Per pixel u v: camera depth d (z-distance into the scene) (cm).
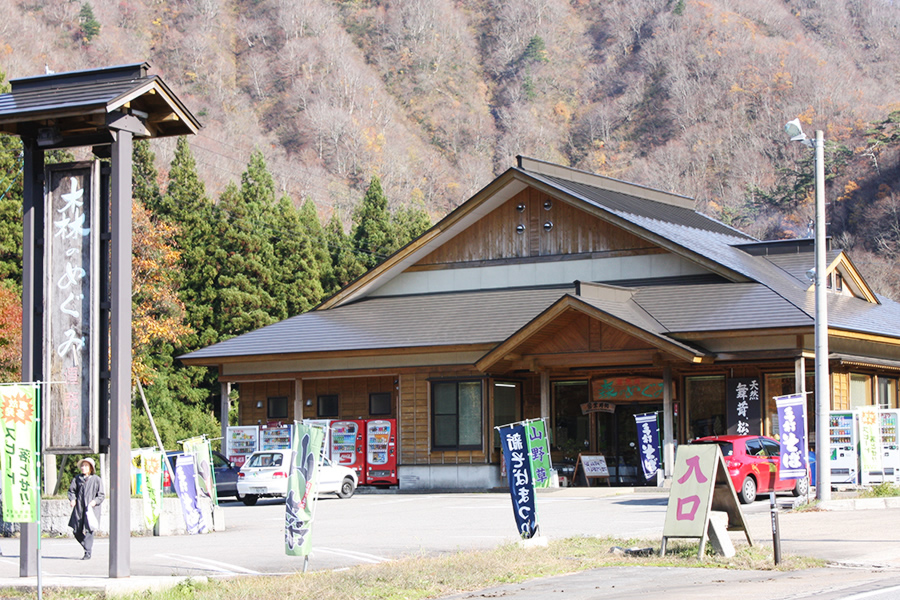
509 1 16988
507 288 3538
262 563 1570
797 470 2202
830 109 12162
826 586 1208
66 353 1333
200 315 5525
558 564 1448
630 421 3169
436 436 3194
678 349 2723
